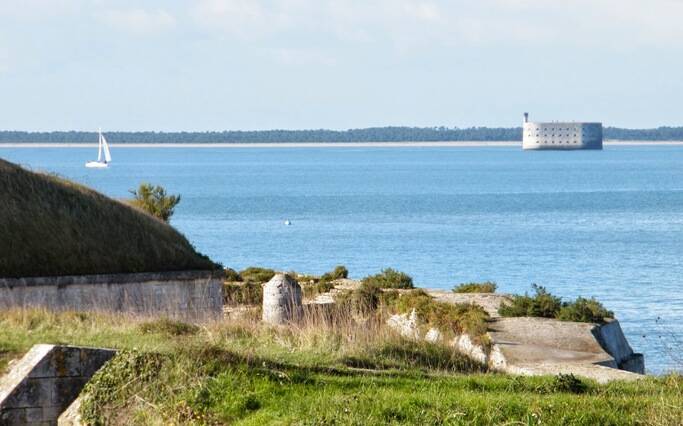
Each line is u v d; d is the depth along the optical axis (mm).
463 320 71750
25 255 81688
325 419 37125
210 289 90250
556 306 80312
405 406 39125
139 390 41031
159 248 91312
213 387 41031
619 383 49469
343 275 119500
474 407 39094
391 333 59750
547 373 57625
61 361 42500
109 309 79312
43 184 89125
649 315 124000
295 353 50094
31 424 41844
